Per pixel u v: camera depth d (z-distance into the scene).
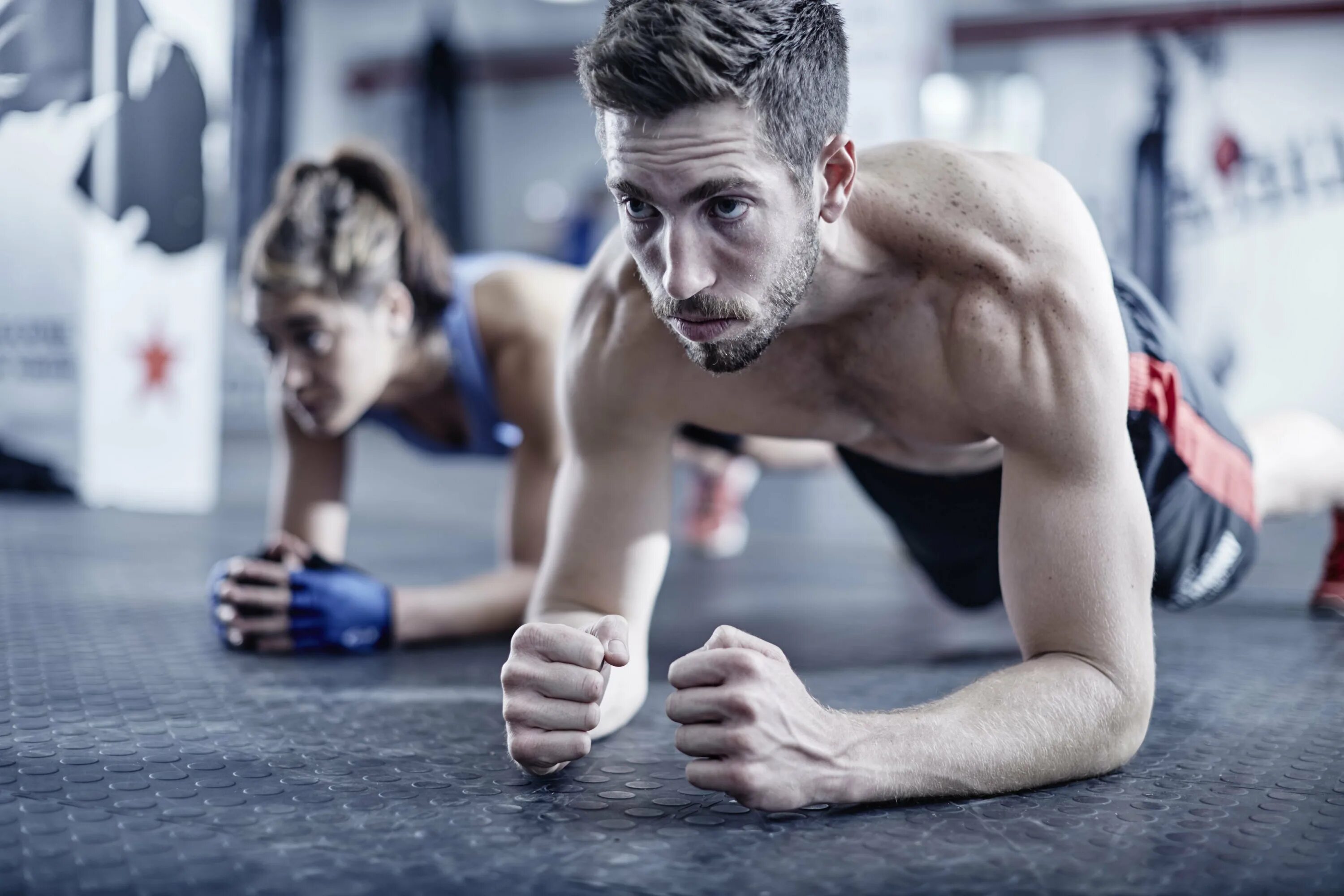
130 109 3.64
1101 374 1.04
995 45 7.93
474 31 10.72
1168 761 1.16
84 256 3.67
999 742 1.00
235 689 1.47
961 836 0.92
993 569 1.77
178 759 1.13
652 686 1.57
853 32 4.60
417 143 9.80
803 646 1.89
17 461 3.75
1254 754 1.20
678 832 0.93
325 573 1.74
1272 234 6.66
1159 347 1.42
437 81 9.73
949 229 1.07
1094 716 1.03
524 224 11.61
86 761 1.12
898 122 4.61
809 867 0.85
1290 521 3.93
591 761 1.15
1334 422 6.50
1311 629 2.00
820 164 0.98
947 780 0.98
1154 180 6.99
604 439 1.24
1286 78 6.78
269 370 1.89
